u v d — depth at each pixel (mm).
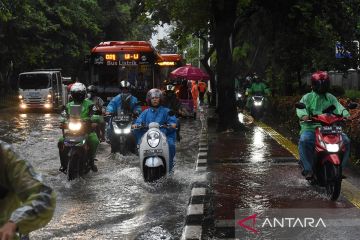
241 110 27047
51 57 38188
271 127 18188
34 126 20766
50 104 30625
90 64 19547
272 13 19016
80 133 9344
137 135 9875
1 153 2697
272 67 21875
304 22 18562
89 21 40250
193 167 10703
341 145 7449
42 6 36406
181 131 18094
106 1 47375
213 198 7613
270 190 8102
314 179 8000
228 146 13258
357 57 17719
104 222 6633
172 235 6090
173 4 18438
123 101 12250
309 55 19047
